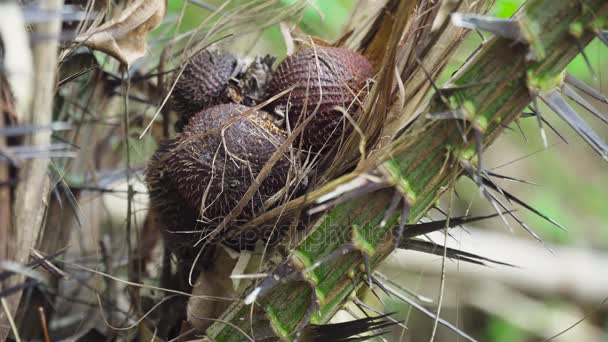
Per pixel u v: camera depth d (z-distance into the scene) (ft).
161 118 2.25
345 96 1.78
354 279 1.69
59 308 2.23
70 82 2.03
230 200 1.75
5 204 1.50
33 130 1.46
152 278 2.22
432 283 2.81
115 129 2.32
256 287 1.67
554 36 1.55
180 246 1.89
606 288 3.01
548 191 3.32
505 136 3.18
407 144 1.62
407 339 2.73
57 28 1.51
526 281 2.97
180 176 1.76
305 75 1.79
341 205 1.65
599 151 1.62
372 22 2.02
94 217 2.40
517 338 2.93
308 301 1.68
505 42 1.58
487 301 2.91
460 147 1.61
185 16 2.45
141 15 1.87
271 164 1.70
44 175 1.55
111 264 2.20
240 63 1.92
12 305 1.57
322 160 1.79
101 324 2.21
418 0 1.84
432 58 1.79
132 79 2.12
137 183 2.40
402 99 1.71
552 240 3.22
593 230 3.31
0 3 1.44
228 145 1.74
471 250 2.89
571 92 1.65
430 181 1.63
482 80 1.59
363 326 1.73
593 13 1.54
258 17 2.15
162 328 2.01
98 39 1.85
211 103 1.90
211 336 1.75
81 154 2.23
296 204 1.68
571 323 2.95
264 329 1.71
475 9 1.79
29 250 1.57
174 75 1.96
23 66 1.44
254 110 1.75
